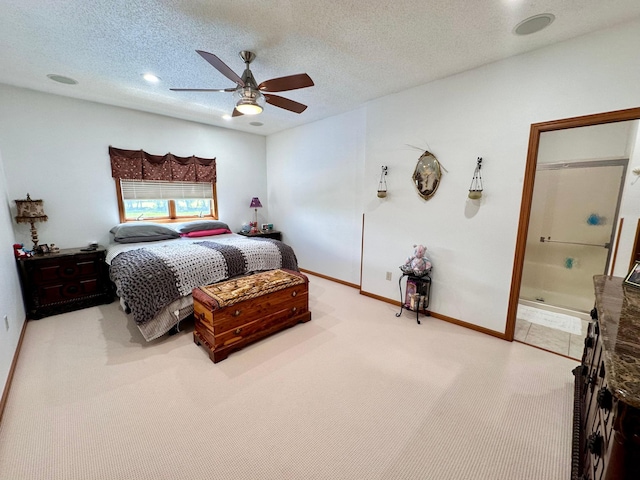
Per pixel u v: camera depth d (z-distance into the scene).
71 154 3.60
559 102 2.26
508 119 2.52
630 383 0.73
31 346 2.52
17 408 1.78
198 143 4.74
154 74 2.84
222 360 2.33
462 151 2.82
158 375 2.13
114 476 1.36
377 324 3.04
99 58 2.51
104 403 1.84
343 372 2.19
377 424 1.69
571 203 3.51
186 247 3.23
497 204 2.65
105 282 3.50
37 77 2.92
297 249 5.33
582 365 1.93
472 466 1.43
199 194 4.89
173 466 1.42
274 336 2.75
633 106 1.98
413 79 2.92
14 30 2.07
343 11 1.85
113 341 2.62
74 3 1.77
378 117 3.49
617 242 2.72
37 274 3.05
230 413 1.77
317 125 4.59
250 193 5.55
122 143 3.97
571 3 1.75
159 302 2.54
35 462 1.42
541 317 3.34
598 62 2.07
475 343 2.65
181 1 1.76
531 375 2.17
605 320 1.15
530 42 2.21
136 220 4.25
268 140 5.62
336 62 2.55
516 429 1.66
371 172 3.66
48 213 3.49
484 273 2.80
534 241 3.78
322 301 3.72
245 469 1.41
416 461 1.46
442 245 3.08
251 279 2.85
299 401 1.88
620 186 3.23
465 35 2.12
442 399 1.91
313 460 1.46
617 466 0.75
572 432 1.61
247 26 2.03
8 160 3.19
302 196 5.05
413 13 1.86
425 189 3.12
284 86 2.31
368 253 3.84
